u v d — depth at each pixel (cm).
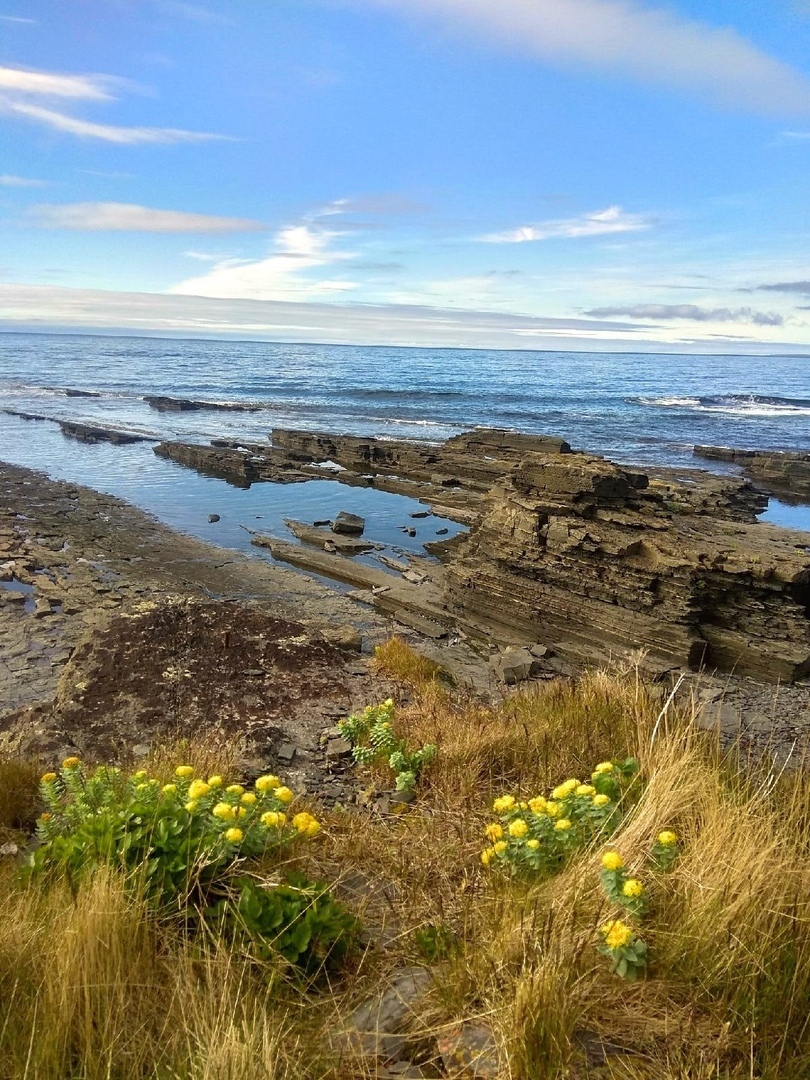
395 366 11700
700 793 384
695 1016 259
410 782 534
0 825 477
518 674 1025
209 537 1944
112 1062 235
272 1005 274
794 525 2230
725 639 1084
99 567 1605
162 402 5047
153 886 318
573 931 283
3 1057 238
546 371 11412
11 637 1173
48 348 16612
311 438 3222
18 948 284
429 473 2758
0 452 3206
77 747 671
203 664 820
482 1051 243
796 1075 233
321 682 814
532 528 1300
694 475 2555
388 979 293
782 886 299
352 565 1680
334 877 373
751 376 11456
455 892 357
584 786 387
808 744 681
